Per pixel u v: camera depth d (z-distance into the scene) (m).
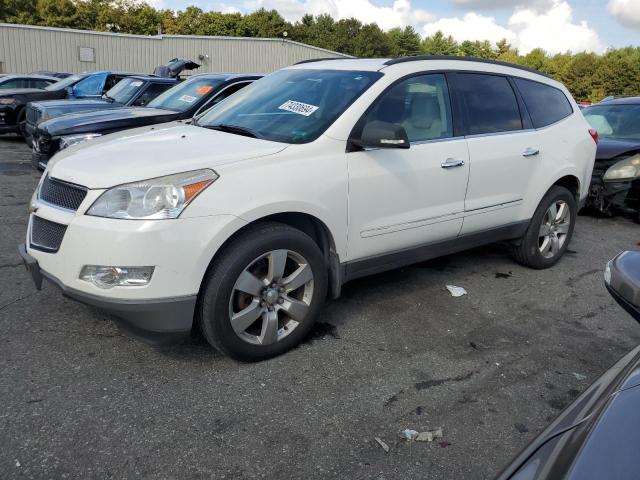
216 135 3.62
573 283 4.93
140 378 3.06
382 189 3.65
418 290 4.56
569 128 5.19
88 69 28.39
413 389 3.10
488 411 2.93
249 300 3.20
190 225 2.84
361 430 2.72
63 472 2.34
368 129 3.39
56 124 6.77
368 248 3.71
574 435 1.46
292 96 3.96
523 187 4.71
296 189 3.21
